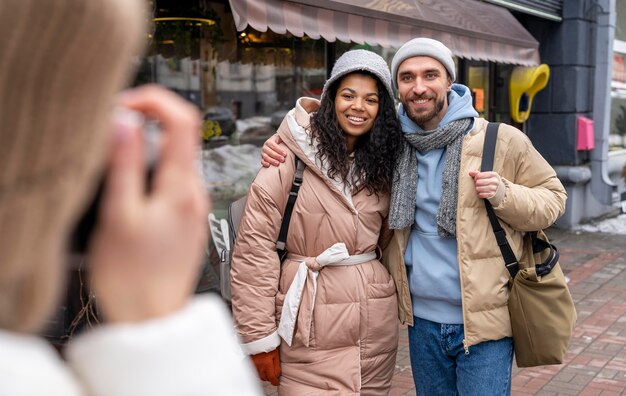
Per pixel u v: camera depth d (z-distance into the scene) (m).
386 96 2.82
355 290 2.77
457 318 2.83
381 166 2.81
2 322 0.55
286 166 2.79
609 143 11.66
